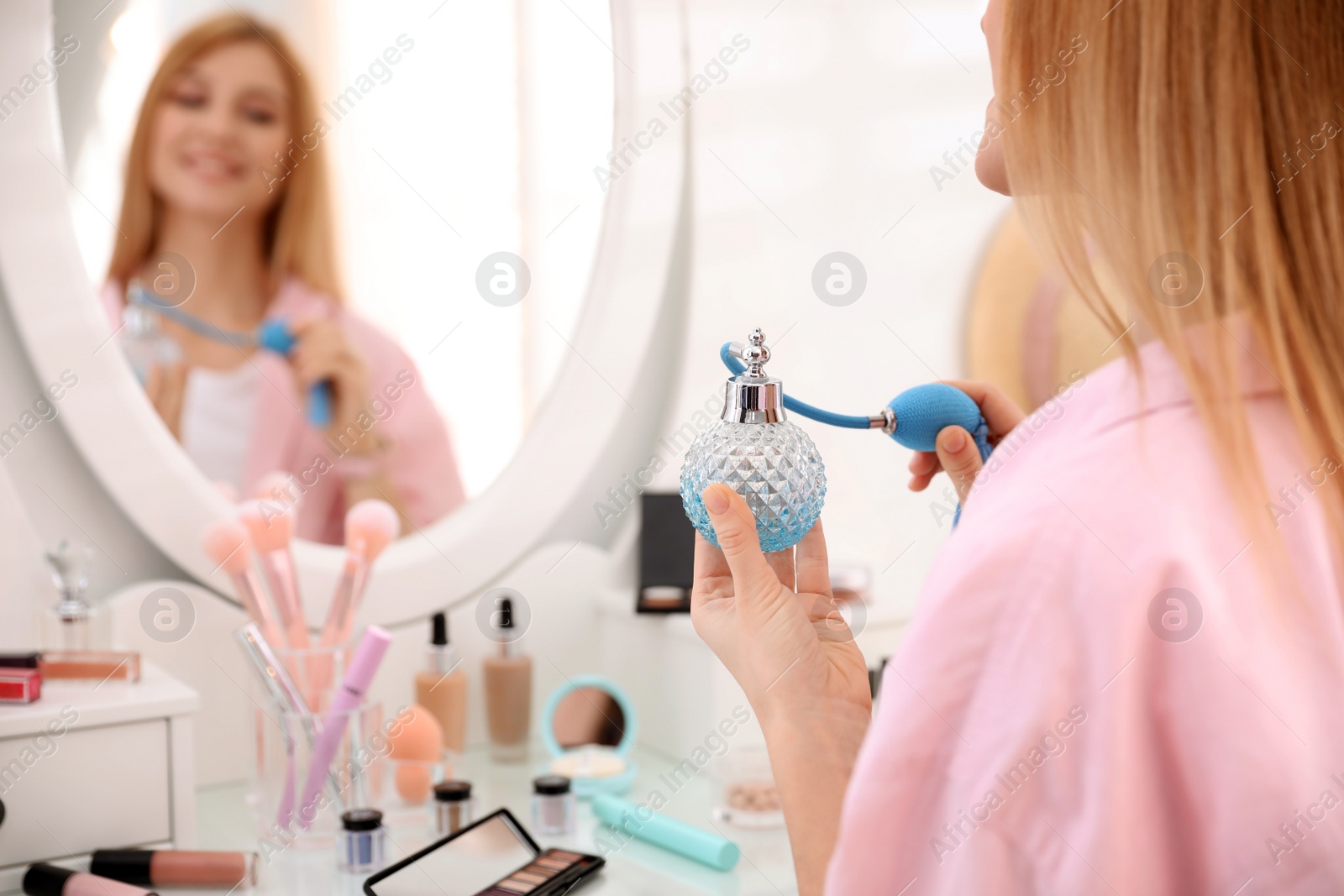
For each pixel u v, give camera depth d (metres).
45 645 0.89
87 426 0.93
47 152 0.91
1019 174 0.42
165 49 1.00
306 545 1.07
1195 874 0.34
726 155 1.20
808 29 1.22
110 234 0.98
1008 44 0.42
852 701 0.49
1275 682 0.34
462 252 1.16
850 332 1.25
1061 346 1.28
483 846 0.84
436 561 1.09
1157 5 0.37
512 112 1.16
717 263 1.20
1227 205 0.37
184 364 1.04
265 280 1.08
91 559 0.92
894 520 1.27
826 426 1.23
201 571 0.98
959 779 0.35
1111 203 0.39
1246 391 0.38
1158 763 0.34
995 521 0.37
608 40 1.15
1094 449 0.37
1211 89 0.37
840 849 0.37
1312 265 0.37
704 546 0.59
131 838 0.82
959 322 1.29
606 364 1.16
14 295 0.90
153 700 0.82
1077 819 0.34
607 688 1.05
